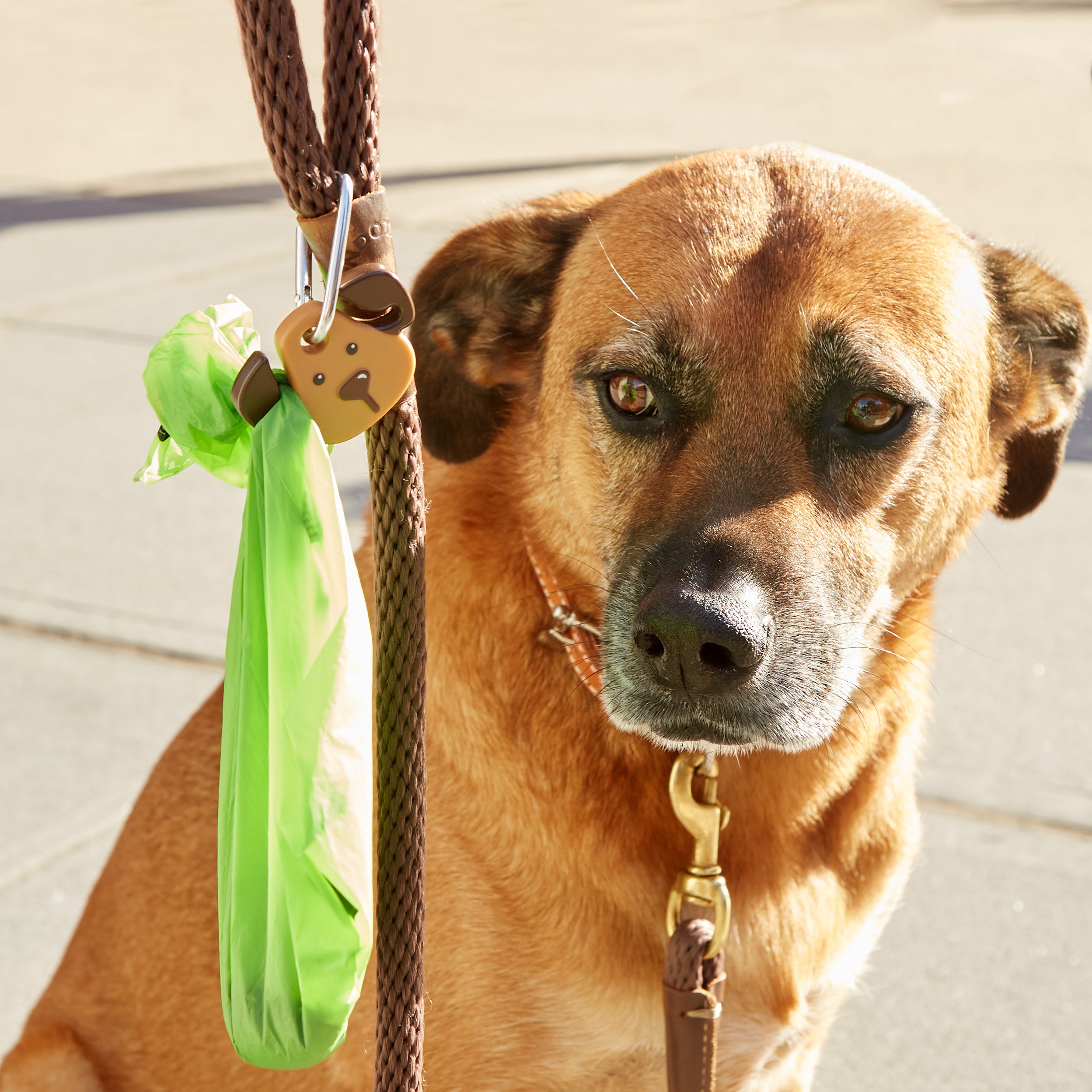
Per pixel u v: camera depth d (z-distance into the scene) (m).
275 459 0.89
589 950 1.13
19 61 7.23
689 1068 1.10
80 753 1.62
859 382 1.12
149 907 1.22
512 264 1.20
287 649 0.90
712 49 7.50
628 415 1.13
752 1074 1.19
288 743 0.90
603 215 1.18
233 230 3.87
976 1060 1.34
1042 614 1.98
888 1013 1.38
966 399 1.17
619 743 1.14
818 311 1.11
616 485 1.14
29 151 5.00
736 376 1.11
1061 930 1.44
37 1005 1.29
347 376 0.89
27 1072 1.23
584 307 1.16
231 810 0.92
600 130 5.40
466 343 1.20
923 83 6.45
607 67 6.94
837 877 1.19
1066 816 1.54
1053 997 1.38
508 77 6.70
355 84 0.87
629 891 1.14
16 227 3.88
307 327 0.88
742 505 1.10
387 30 8.39
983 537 2.23
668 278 1.13
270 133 0.86
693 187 1.15
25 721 1.68
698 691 1.09
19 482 2.35
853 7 8.82
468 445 1.19
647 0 9.39
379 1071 0.93
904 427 1.13
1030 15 8.29
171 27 8.44
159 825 1.22
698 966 1.10
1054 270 1.25
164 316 3.14
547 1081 1.15
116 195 4.30
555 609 1.15
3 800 1.54
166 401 0.92
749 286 1.12
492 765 1.14
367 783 0.90
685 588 1.08
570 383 1.16
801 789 1.17
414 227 3.79
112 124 5.56
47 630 1.90
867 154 4.95
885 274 1.13
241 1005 0.92
